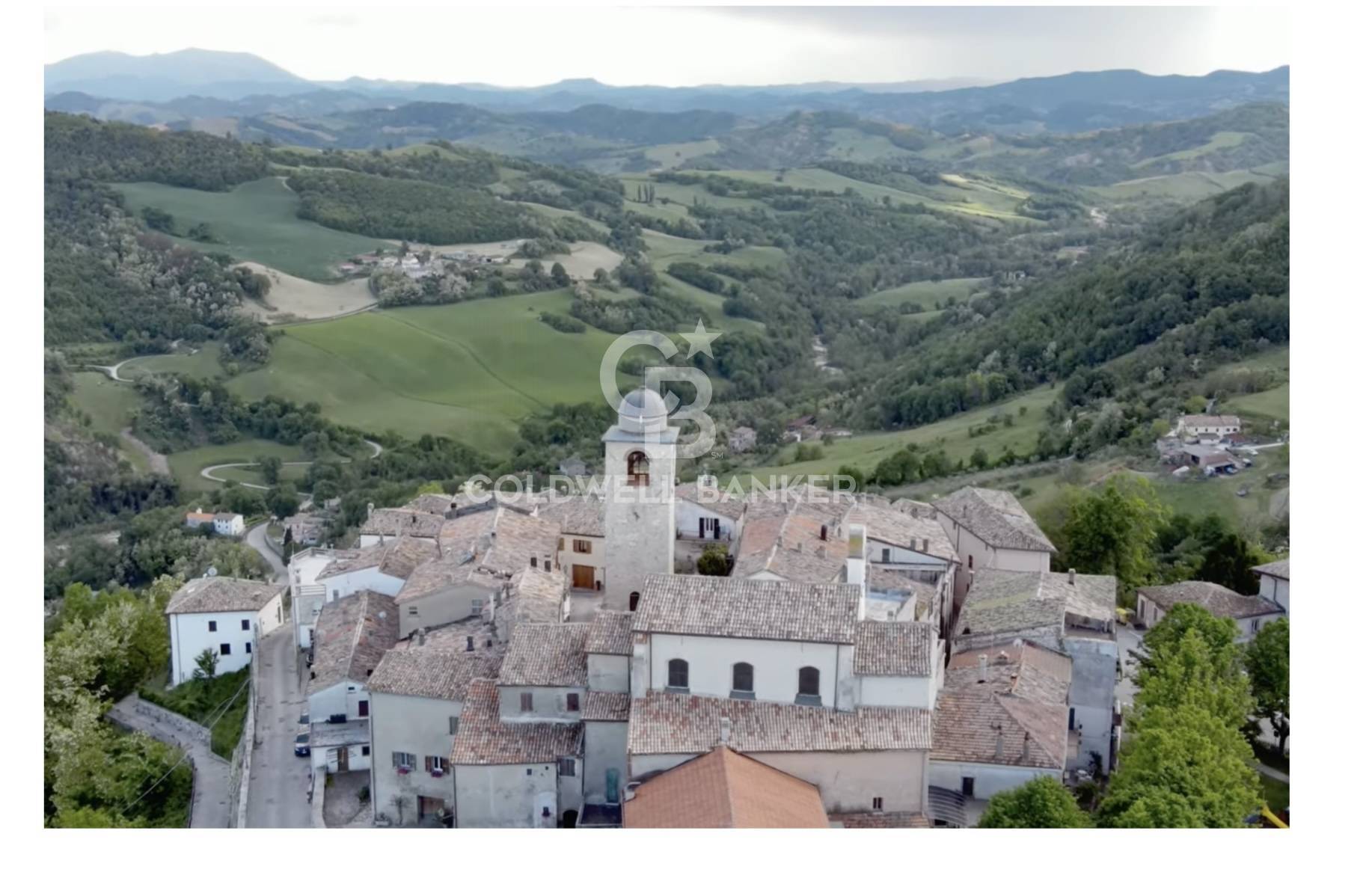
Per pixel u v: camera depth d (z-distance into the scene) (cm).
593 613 8100
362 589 8825
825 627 5778
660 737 5644
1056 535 10481
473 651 6769
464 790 5994
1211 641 7038
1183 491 11956
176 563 14025
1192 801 5184
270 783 7181
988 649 6862
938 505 10031
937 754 5709
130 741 8138
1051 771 5588
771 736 5628
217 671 9538
